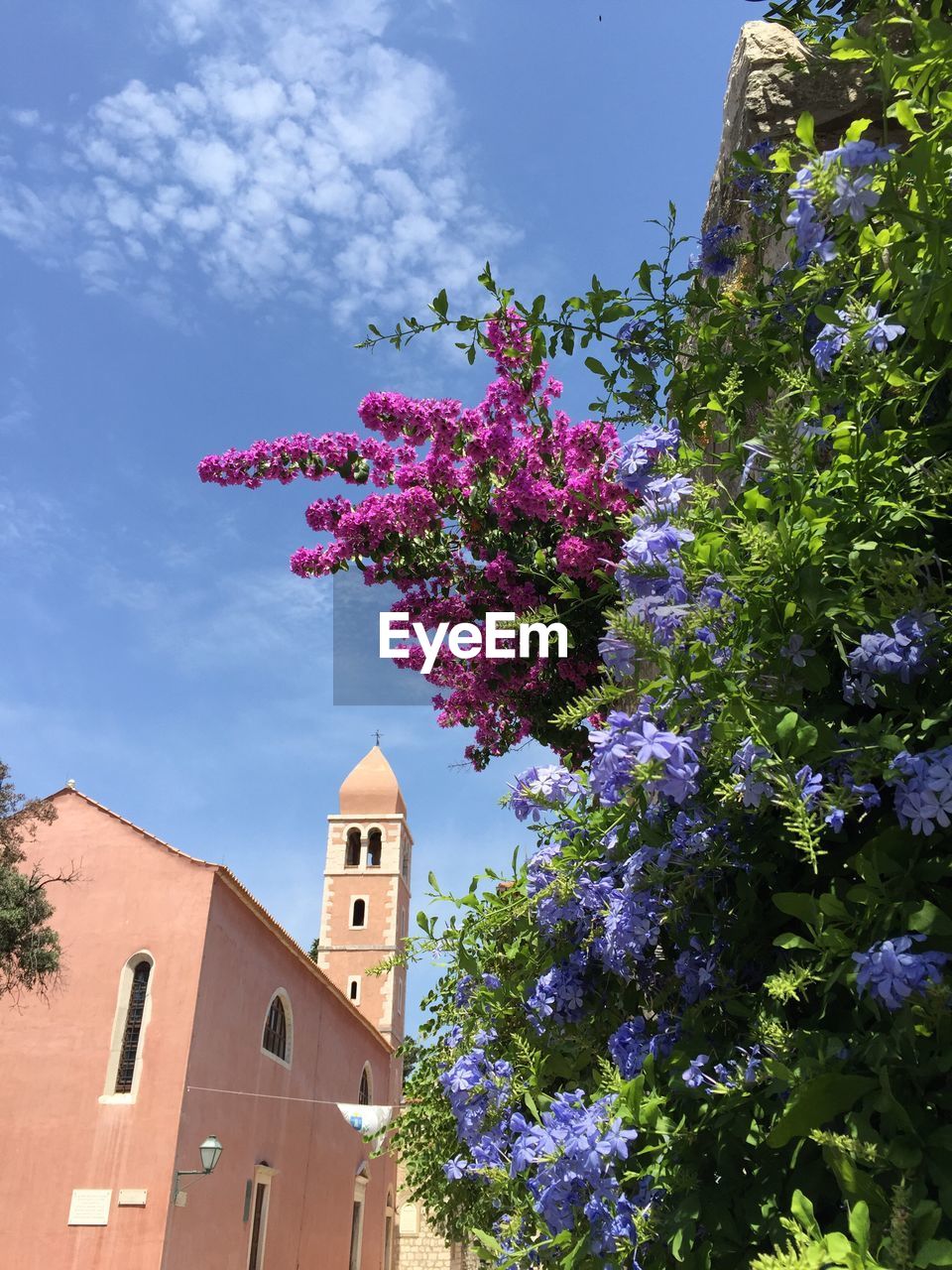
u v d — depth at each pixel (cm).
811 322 236
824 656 171
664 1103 176
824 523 166
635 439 219
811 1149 144
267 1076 2419
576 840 227
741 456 214
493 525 565
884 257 200
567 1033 241
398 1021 4603
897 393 179
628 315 324
